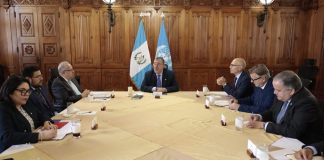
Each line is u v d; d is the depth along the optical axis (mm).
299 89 1960
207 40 5438
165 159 1456
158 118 2248
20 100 1855
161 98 3080
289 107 1995
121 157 1473
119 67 5414
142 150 1575
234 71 3355
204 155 1511
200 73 5539
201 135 1839
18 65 5254
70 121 2100
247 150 1561
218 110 2531
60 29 5211
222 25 5402
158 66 3680
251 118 2217
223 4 5336
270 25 5438
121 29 5293
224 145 1656
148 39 5352
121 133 1864
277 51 5543
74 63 5336
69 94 3242
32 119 2074
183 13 5316
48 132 1721
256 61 5547
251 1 5324
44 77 5332
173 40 5395
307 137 1871
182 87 5551
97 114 2357
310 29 5379
